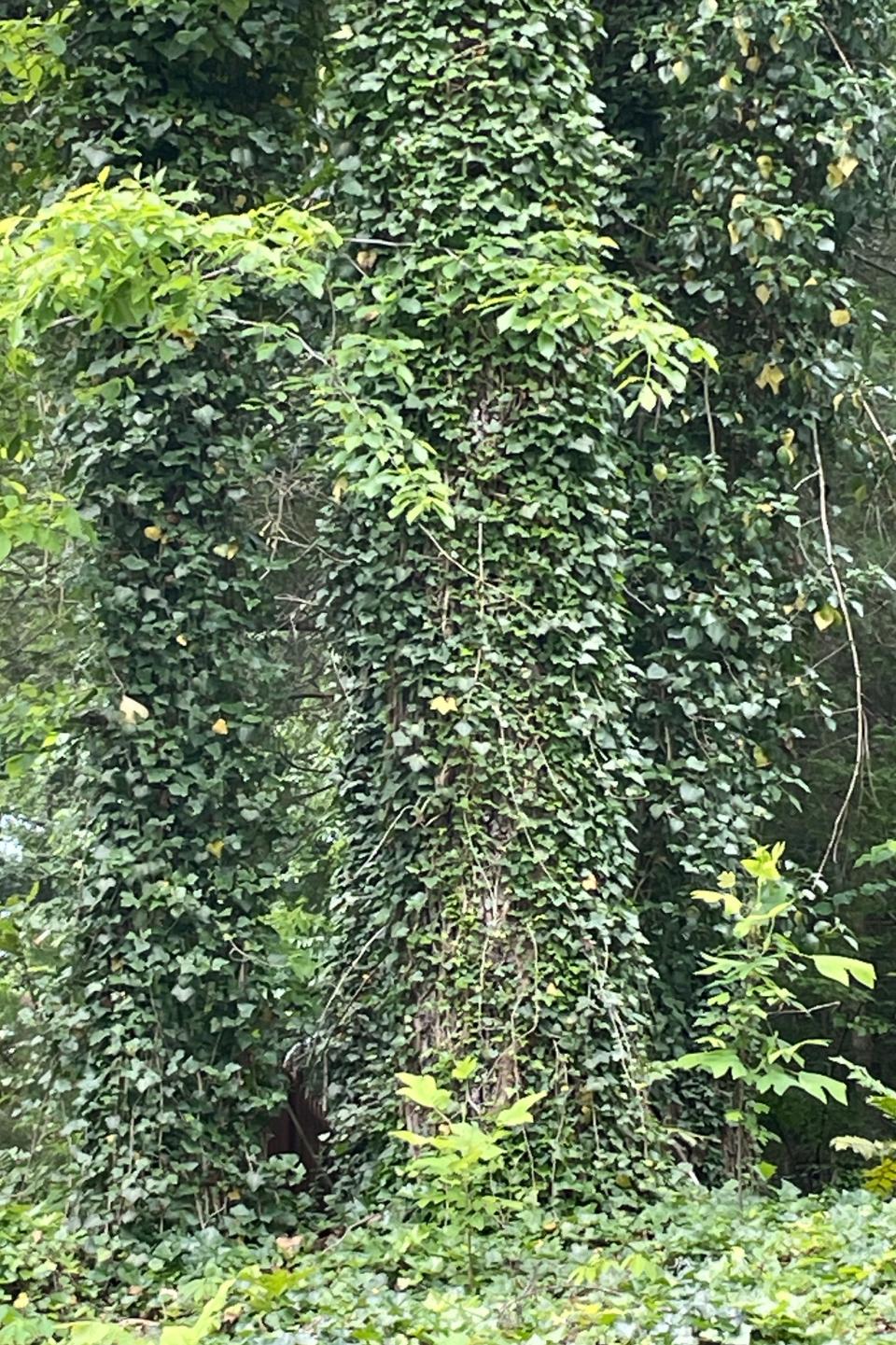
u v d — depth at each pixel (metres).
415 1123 8.27
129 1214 7.95
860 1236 6.31
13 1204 7.99
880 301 14.50
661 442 10.94
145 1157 8.08
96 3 9.15
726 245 10.83
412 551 8.86
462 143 9.04
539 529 8.77
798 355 10.90
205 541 8.80
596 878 8.68
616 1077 8.38
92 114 9.09
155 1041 8.27
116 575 8.70
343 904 9.53
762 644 10.66
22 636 12.20
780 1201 8.25
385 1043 8.73
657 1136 8.47
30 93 9.77
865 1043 13.40
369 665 9.23
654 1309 5.29
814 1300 5.17
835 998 12.61
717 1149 9.88
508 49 9.11
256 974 8.62
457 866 8.44
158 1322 6.65
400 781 8.73
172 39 9.06
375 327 9.09
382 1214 8.04
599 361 9.18
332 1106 9.08
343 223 9.79
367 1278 6.79
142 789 8.43
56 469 10.31
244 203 9.30
